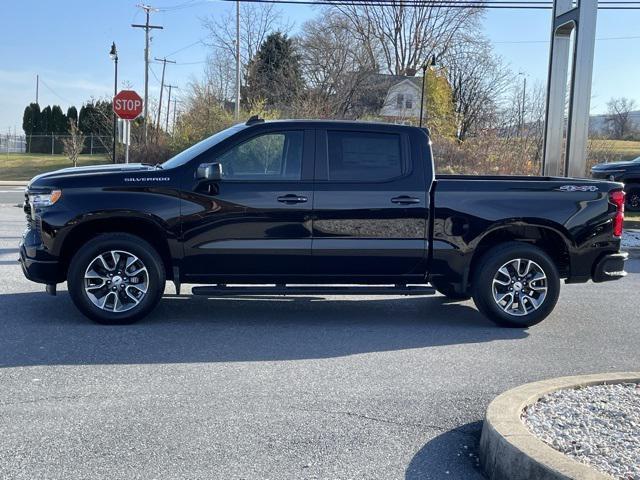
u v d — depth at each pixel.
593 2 13.02
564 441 3.88
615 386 4.89
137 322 7.08
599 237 7.36
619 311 8.29
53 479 3.69
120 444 4.14
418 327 7.31
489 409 4.21
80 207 6.75
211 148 7.00
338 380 5.45
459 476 3.87
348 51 45.62
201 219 6.89
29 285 8.82
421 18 59.62
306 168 7.04
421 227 7.10
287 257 7.00
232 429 4.41
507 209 7.16
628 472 3.51
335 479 3.78
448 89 47.97
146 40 39.22
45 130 61.72
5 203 20.45
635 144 42.28
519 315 7.27
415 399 5.06
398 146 7.18
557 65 14.03
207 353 6.10
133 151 34.31
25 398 4.88
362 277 7.18
